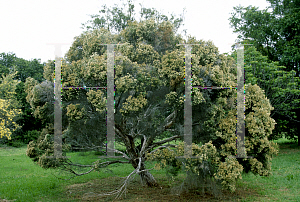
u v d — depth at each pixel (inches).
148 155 266.4
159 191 324.5
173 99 248.5
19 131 1024.2
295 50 621.0
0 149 875.4
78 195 318.0
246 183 358.0
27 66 1194.0
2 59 1198.9
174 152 260.4
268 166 276.4
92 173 448.5
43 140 297.1
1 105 616.7
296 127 720.3
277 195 297.9
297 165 452.4
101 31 323.9
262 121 266.2
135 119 301.1
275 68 593.0
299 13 624.7
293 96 597.3
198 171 246.5
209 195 305.0
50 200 297.9
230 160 246.4
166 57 256.8
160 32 303.9
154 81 260.2
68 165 315.9
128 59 257.1
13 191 334.6
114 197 303.7
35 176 436.1
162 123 300.8
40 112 289.4
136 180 384.8
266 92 580.1
